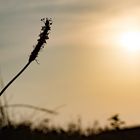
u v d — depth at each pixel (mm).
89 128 6422
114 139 5812
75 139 6281
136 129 6008
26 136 4570
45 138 5352
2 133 4125
